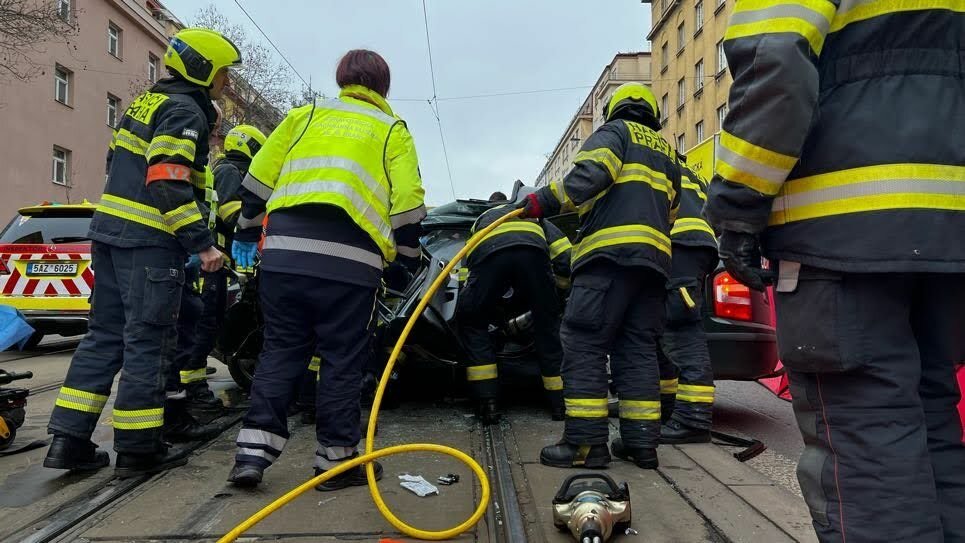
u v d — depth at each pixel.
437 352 4.35
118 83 25.66
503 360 4.68
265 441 2.64
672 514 2.39
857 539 1.38
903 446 1.38
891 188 1.36
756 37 1.41
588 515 2.03
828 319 1.43
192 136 2.74
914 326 1.55
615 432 3.88
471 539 2.17
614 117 3.27
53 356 7.12
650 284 3.07
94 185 24.17
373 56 3.01
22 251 7.28
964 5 1.42
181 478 2.77
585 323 2.94
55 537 2.11
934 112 1.38
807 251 1.45
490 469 2.98
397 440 3.55
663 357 4.02
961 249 1.34
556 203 2.81
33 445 3.26
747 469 3.01
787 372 1.61
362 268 2.67
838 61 1.45
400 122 2.89
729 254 1.60
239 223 2.96
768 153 1.40
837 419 1.46
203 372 4.38
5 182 19.95
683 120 29.59
